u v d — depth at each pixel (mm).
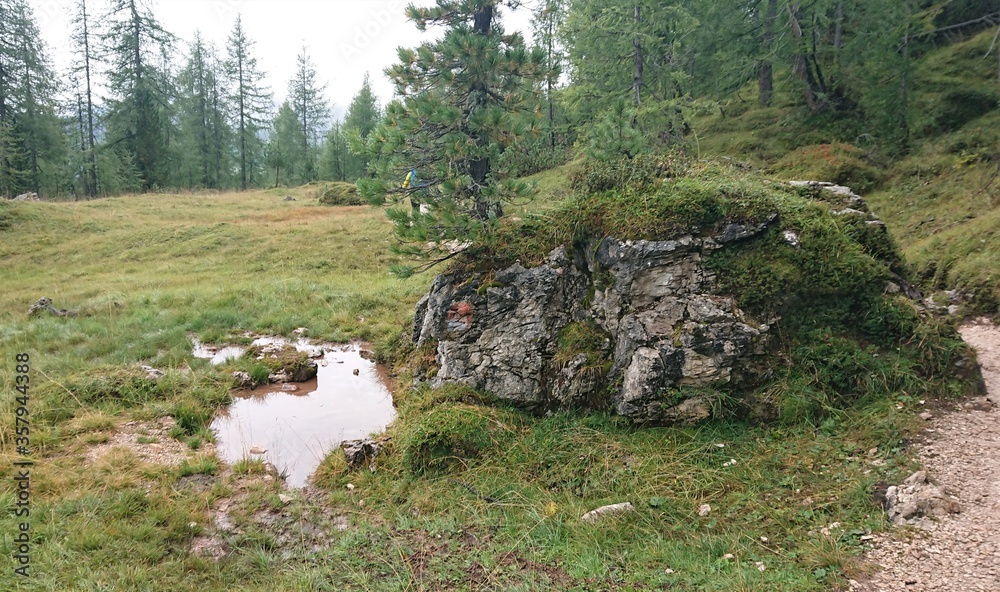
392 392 8305
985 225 10039
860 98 19516
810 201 6703
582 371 6297
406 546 4543
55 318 11539
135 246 20016
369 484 5699
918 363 5672
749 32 22109
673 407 5816
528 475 5469
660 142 18359
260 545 4773
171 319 11289
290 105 53594
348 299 12820
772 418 5602
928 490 4160
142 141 37312
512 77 7914
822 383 5629
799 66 21625
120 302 12617
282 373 8867
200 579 4340
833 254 6008
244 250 18656
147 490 5578
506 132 7305
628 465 5348
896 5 17562
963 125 16125
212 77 45469
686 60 22578
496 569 4133
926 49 20984
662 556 4125
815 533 4133
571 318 6770
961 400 5477
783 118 21312
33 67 35562
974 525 3834
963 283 9031
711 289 6066
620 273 6422
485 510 5020
